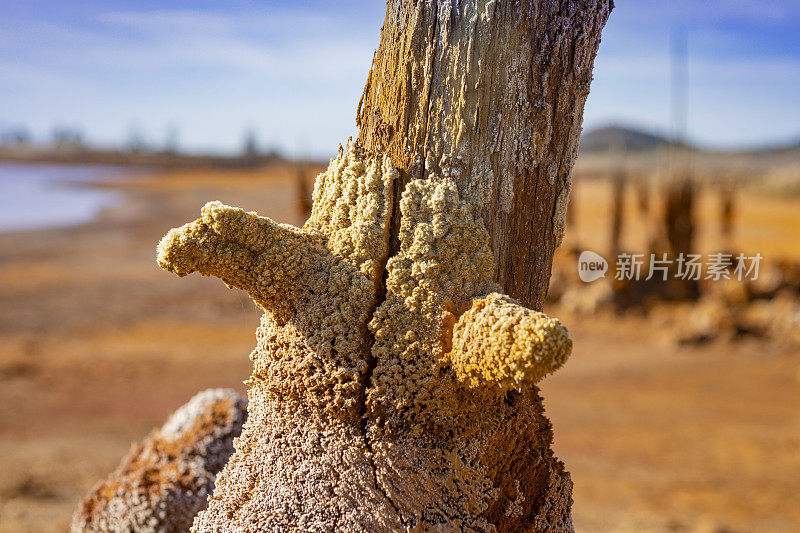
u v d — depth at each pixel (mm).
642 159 37031
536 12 1333
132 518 2043
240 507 1377
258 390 1430
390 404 1283
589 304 17016
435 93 1335
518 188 1355
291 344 1338
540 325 1024
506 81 1329
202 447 2160
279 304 1339
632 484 8438
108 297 18984
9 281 20766
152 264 24391
